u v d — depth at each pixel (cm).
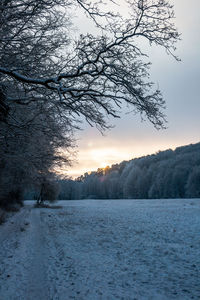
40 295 513
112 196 13550
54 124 805
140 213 2812
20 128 699
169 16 510
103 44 543
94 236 1295
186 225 1683
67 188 10494
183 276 657
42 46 623
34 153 984
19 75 504
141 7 507
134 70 573
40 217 2444
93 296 521
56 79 508
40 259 802
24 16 573
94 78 588
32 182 1897
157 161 13662
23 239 1131
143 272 695
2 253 855
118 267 741
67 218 2314
